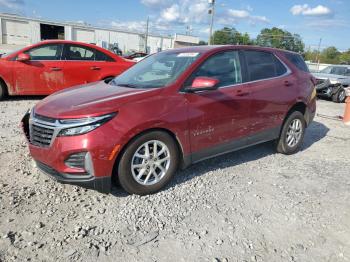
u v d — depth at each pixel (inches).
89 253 111.4
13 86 336.8
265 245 120.8
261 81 191.6
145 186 147.9
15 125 252.2
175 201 147.1
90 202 143.1
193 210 140.8
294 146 220.5
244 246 119.4
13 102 337.4
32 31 2289.6
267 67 200.5
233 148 181.2
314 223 136.9
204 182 168.1
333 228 134.3
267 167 195.0
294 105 213.3
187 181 168.1
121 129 134.1
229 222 133.6
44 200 142.9
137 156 143.2
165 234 123.6
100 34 2534.5
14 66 332.5
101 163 132.3
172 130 149.2
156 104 145.4
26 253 109.7
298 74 218.5
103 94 150.2
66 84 354.0
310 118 230.2
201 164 193.2
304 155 224.2
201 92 160.2
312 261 114.0
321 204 152.9
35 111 145.6
